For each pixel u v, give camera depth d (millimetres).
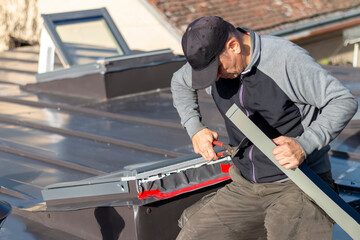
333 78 2225
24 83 8148
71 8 14547
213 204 2678
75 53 7797
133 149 5188
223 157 3240
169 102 6797
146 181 2982
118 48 8148
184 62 7750
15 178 4656
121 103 6879
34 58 11008
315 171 2463
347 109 2180
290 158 2168
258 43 2318
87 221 3271
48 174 4727
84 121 6246
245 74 2373
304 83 2258
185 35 2318
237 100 2492
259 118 2477
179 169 3090
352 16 13766
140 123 6012
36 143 5578
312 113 2398
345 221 2217
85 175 4637
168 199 3047
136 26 12773
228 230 2625
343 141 4727
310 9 13445
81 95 7352
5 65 10461
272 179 2543
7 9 17266
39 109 6988
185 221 2754
